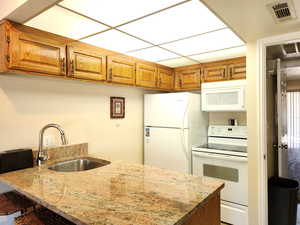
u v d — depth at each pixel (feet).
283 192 7.17
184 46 7.39
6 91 6.05
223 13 4.54
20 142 6.32
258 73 6.49
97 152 8.51
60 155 7.02
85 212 3.20
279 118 8.76
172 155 9.27
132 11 4.79
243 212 7.69
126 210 3.26
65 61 6.33
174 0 4.33
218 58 9.05
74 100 7.75
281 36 6.02
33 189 4.13
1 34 5.12
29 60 5.48
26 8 4.44
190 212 3.26
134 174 5.16
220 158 8.21
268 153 8.59
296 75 12.87
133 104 10.09
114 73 7.88
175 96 9.21
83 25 5.53
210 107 9.39
